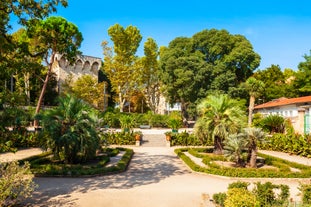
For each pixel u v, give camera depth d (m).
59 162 16.86
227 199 7.37
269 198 8.40
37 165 15.14
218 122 20.12
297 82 51.31
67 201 9.56
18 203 9.12
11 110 11.75
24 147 24.14
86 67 65.69
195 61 45.94
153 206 9.08
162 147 27.86
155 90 67.06
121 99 56.34
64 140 15.42
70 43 31.67
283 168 14.93
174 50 49.56
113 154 20.95
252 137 15.80
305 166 15.91
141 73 58.09
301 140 21.45
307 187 8.41
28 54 13.95
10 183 8.70
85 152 16.14
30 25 12.30
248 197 7.23
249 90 42.03
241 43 47.50
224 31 49.22
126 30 54.84
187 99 46.88
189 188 11.63
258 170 14.58
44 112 16.20
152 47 59.97
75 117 15.97
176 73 45.41
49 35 29.62
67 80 56.06
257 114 41.22
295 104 35.81
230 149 16.09
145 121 48.12
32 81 35.12
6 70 12.25
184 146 28.41
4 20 11.67
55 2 12.00
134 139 28.97
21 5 11.38
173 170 16.06
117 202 9.50
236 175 13.85
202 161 18.03
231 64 47.34
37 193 10.56
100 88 55.78
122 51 54.09
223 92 44.00
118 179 13.38
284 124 31.70
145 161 19.38
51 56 32.12
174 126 38.66
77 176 13.78
